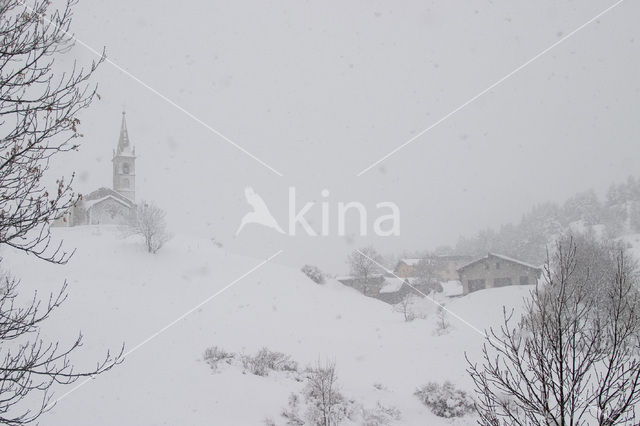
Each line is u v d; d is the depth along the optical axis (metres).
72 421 11.31
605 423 5.41
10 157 5.32
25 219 5.26
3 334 5.44
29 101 5.50
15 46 5.50
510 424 6.27
